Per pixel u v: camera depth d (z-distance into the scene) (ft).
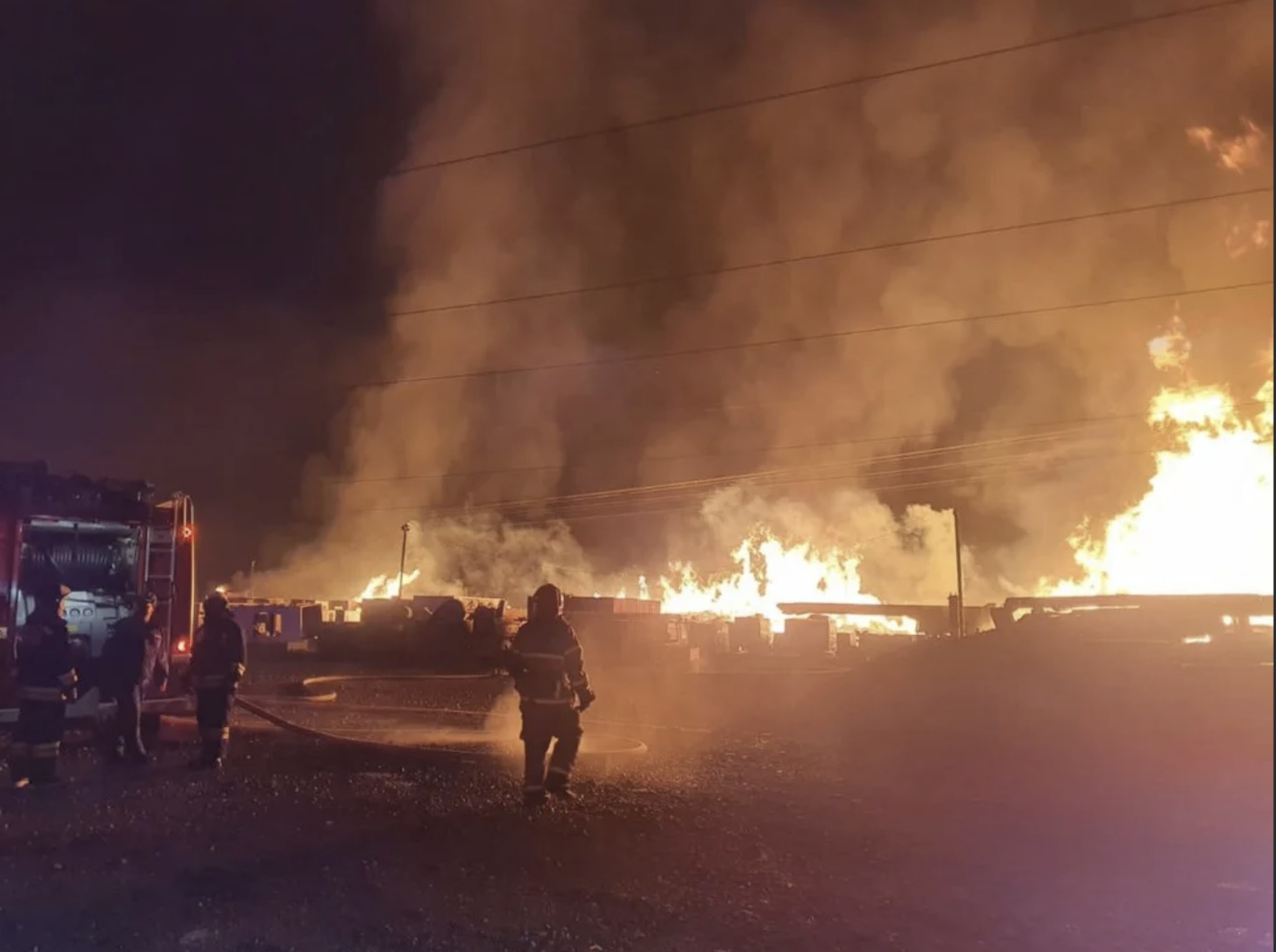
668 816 23.58
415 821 22.65
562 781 25.12
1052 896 17.56
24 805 23.88
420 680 65.92
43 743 26.35
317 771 28.81
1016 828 22.80
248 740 34.83
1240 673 34.14
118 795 25.27
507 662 24.97
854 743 35.22
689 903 16.99
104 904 16.65
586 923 15.98
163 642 34.32
